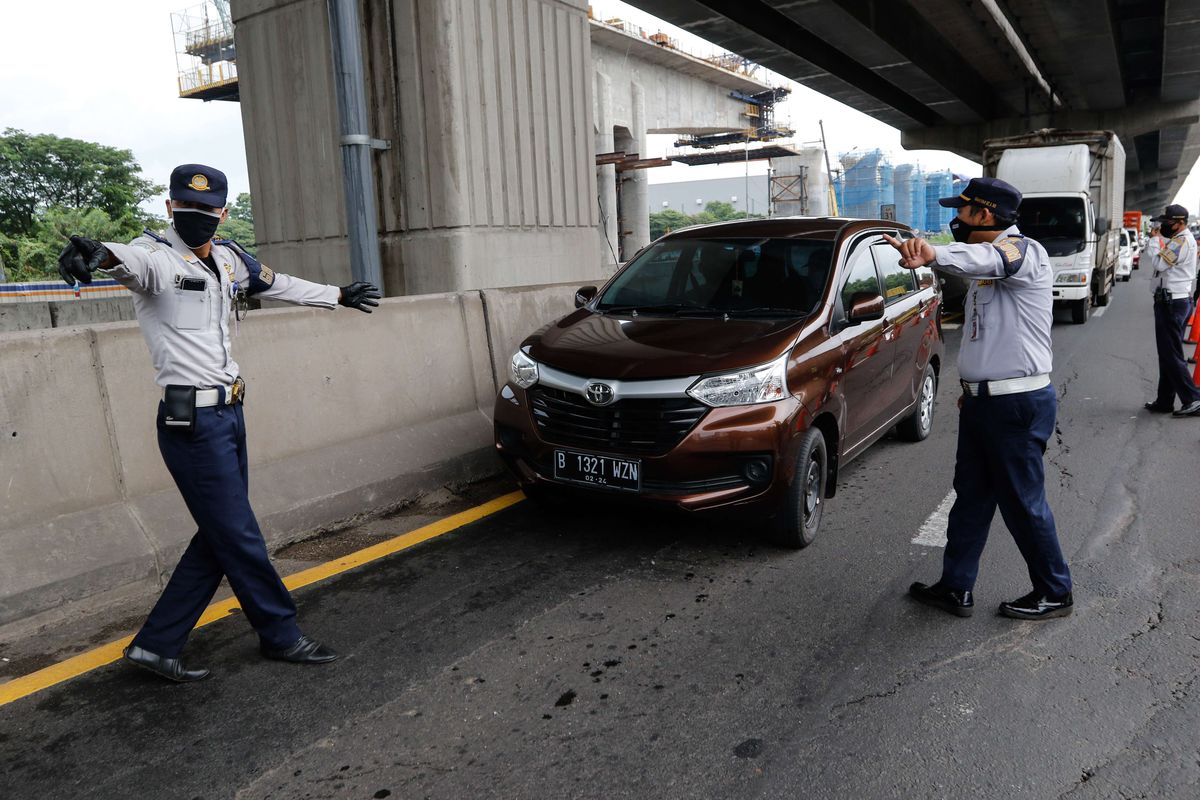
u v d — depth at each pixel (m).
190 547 3.27
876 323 5.38
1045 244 15.25
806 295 4.89
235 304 3.33
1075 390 9.03
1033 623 3.67
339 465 5.03
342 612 3.83
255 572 3.27
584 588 4.06
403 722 2.95
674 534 4.77
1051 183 15.62
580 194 9.70
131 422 4.15
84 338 3.99
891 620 3.71
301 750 2.79
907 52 24.20
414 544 4.66
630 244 46.69
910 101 35.53
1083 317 15.35
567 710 3.01
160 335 3.03
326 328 5.09
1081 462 6.21
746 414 4.09
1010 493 3.59
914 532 4.79
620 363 4.28
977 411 3.58
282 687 3.19
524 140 8.82
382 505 5.15
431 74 7.97
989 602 3.88
